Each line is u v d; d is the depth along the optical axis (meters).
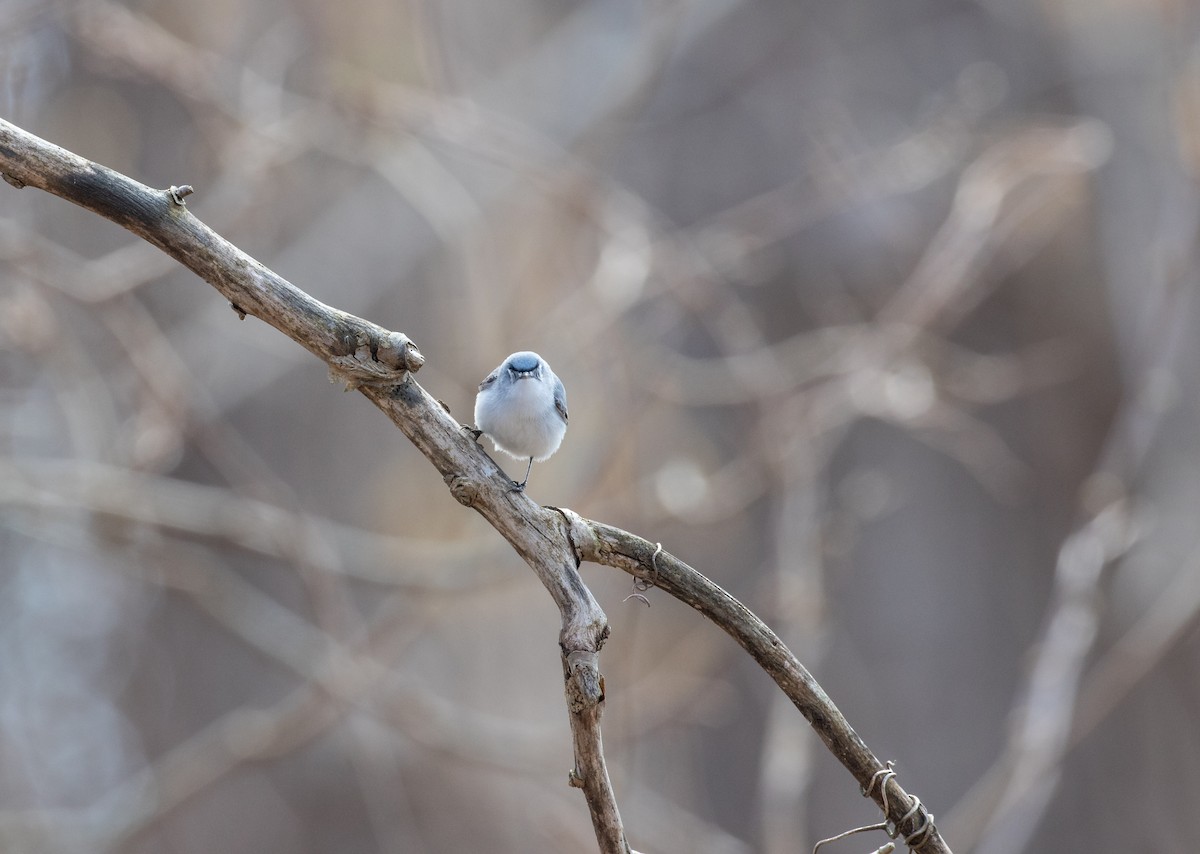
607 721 13.62
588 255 13.82
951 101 16.33
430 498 14.80
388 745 14.27
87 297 10.42
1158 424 14.12
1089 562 10.82
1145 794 16.58
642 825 11.82
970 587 18.05
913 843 4.34
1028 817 10.58
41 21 11.59
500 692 16.28
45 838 11.15
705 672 14.32
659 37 14.84
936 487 18.38
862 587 18.02
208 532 10.99
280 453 16.50
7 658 15.42
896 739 17.59
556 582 4.02
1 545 15.49
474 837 15.30
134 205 3.82
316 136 12.47
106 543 11.05
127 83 14.94
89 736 16.17
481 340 13.82
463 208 13.51
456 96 14.38
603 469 11.62
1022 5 17.64
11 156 3.74
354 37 14.31
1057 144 12.55
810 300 17.06
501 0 18.69
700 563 16.19
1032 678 10.73
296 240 15.61
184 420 10.91
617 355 11.96
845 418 12.02
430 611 12.38
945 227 12.80
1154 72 16.47
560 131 16.83
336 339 3.92
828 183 13.80
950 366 14.66
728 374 14.23
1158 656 11.70
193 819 15.65
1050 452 17.66
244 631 11.38
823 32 19.05
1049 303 17.27
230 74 12.46
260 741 11.52
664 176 19.06
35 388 13.55
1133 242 16.73
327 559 11.00
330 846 15.91
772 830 10.63
